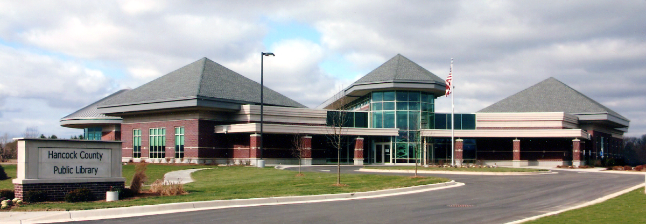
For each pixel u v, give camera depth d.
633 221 13.95
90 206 18.11
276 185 27.05
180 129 55.75
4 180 34.78
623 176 36.88
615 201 18.88
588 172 44.16
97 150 21.72
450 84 52.06
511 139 60.81
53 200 20.17
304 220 15.51
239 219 15.80
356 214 16.73
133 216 16.83
